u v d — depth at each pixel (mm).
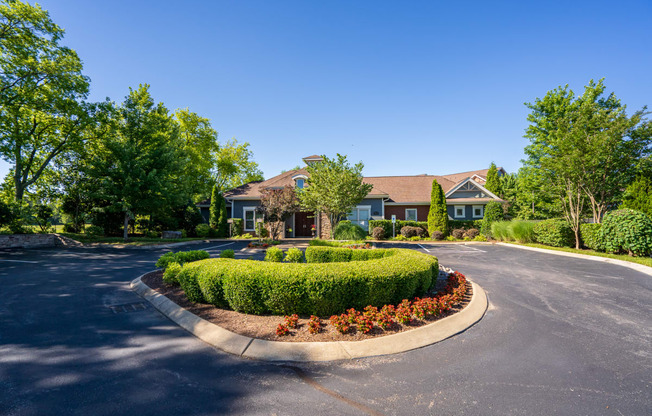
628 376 3480
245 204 25547
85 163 19688
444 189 27109
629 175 15500
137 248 16188
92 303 6211
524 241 17906
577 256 12758
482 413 2805
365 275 5195
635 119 13438
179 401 2992
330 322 4828
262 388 3238
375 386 3277
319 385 3299
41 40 17109
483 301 6332
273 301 5027
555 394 3117
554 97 19703
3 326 4918
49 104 17859
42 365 3668
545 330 4895
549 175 15867
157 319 5328
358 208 24562
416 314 4996
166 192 18969
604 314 5656
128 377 3430
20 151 18469
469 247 16938
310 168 17688
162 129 21172
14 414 2754
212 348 4203
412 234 22062
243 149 41438
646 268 9625
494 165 31844
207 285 5441
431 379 3416
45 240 16781
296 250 10367
